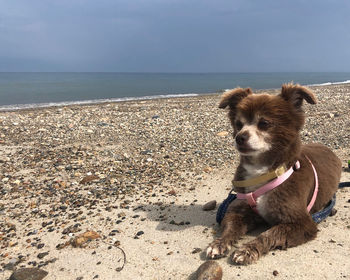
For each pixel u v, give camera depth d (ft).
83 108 8.53
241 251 1.62
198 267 1.60
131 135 5.06
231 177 3.07
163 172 3.31
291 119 1.79
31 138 4.88
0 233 2.10
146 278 1.55
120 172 3.34
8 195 2.78
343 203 2.30
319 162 2.14
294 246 1.73
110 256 1.76
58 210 2.44
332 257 1.62
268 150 1.79
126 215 2.30
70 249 1.86
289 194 1.76
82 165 3.56
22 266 1.70
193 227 2.05
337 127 5.39
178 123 6.07
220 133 5.10
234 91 2.05
